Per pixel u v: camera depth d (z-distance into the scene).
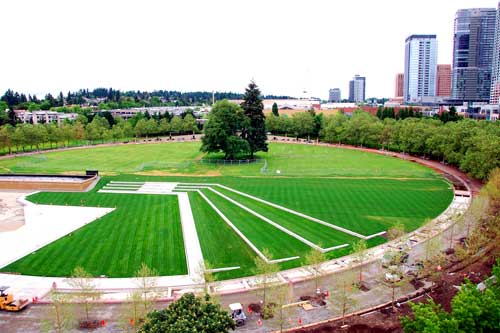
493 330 35.94
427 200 86.69
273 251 60.84
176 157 147.12
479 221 66.56
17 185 103.12
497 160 93.00
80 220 76.56
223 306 46.53
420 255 59.47
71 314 42.59
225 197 91.06
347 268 54.50
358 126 174.88
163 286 51.00
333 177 110.12
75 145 187.00
